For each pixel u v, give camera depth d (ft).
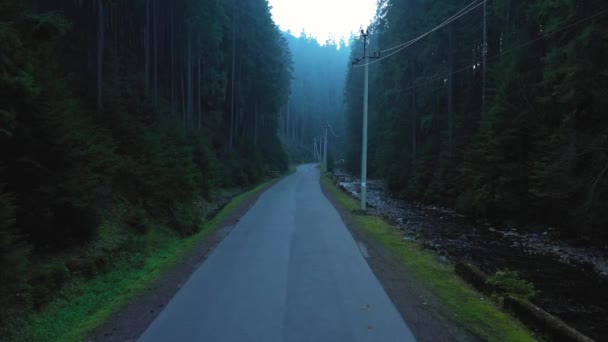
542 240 55.11
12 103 23.61
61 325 19.39
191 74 108.99
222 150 119.44
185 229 47.29
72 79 53.98
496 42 95.66
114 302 21.34
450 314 19.47
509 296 21.08
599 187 49.49
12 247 19.40
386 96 134.92
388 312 19.62
